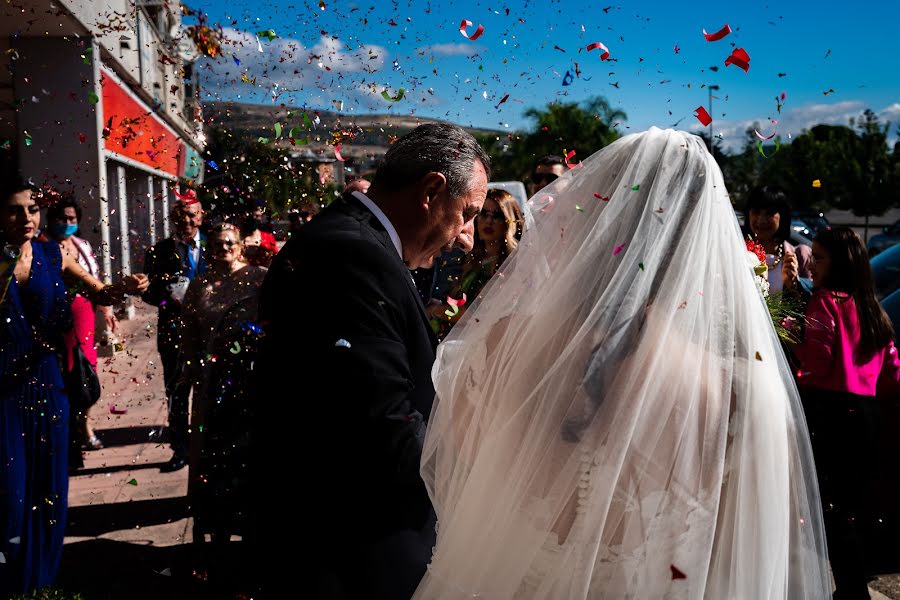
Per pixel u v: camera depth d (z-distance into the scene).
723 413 1.34
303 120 2.74
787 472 1.41
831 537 3.13
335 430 1.61
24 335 3.13
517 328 1.51
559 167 4.06
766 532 1.36
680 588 1.32
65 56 7.75
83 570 3.68
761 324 1.46
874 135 21.48
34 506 3.17
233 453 3.46
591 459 1.33
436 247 1.94
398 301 1.71
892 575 3.60
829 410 3.12
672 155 1.47
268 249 3.72
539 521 1.38
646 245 1.41
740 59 2.14
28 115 7.74
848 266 3.18
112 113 8.80
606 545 1.34
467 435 1.56
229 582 3.52
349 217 1.81
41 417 3.17
